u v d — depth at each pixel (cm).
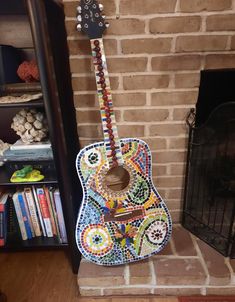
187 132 119
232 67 107
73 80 110
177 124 118
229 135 114
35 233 131
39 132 115
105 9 98
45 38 84
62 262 132
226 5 97
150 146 122
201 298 112
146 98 112
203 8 98
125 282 110
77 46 104
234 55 105
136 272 109
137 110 115
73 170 116
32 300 113
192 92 112
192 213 134
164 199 135
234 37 102
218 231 124
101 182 102
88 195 103
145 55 105
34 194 122
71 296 114
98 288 111
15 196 122
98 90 97
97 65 95
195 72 108
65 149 101
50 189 122
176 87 111
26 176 117
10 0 86
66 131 106
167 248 121
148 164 105
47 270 128
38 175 117
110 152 100
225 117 105
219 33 102
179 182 131
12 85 110
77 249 119
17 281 122
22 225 128
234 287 110
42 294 116
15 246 128
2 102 100
